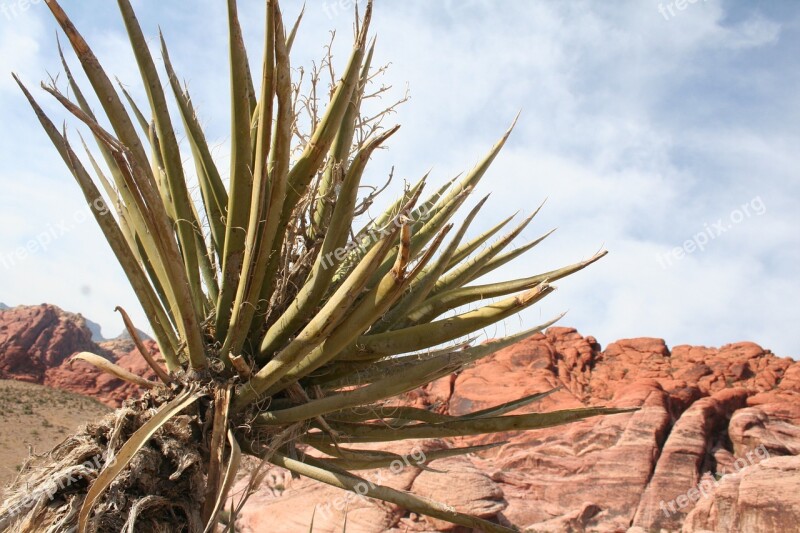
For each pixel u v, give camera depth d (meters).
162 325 3.73
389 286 2.82
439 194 4.93
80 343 70.50
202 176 4.20
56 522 3.12
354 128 4.35
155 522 3.23
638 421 34.47
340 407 3.36
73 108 2.79
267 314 3.87
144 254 4.24
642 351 50.44
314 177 4.07
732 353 48.59
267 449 3.57
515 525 25.92
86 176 3.44
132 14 3.28
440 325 3.33
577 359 48.34
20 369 63.94
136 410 3.52
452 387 44.03
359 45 3.49
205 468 3.46
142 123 4.80
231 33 3.22
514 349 47.94
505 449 34.91
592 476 30.89
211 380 3.55
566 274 4.10
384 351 3.51
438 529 23.72
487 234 4.69
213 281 4.21
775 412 35.62
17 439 36.69
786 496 25.08
